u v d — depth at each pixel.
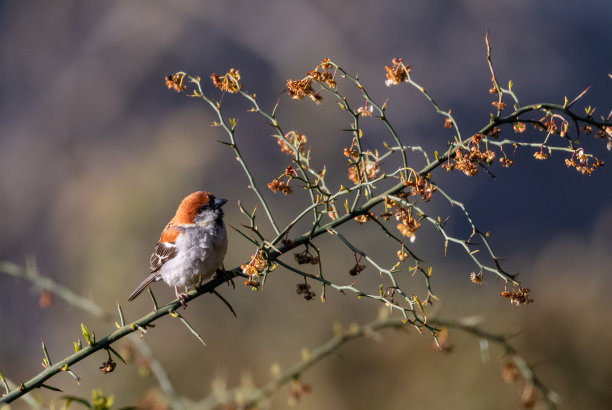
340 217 4.65
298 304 13.77
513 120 4.44
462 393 10.50
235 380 12.46
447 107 26.66
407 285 15.24
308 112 22.50
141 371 6.73
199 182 20.02
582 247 20.42
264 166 23.05
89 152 26.08
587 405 10.17
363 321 13.45
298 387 6.32
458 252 19.23
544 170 25.52
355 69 26.95
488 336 6.00
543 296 13.20
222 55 27.61
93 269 15.98
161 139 20.72
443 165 4.87
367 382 11.18
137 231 16.84
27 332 17.38
